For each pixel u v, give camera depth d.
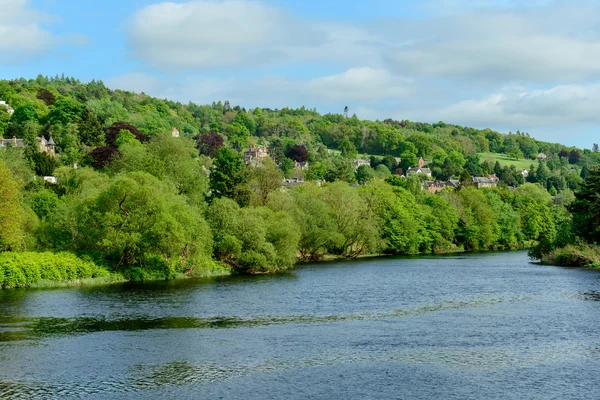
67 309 59.06
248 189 124.25
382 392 32.44
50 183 123.06
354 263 120.00
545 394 32.09
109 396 31.84
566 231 117.44
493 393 32.28
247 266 99.94
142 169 115.56
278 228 105.06
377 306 61.62
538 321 52.38
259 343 44.00
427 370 36.69
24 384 33.88
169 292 72.50
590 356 39.97
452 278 88.81
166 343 43.91
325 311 58.50
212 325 51.00
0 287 75.12
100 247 87.38
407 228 147.38
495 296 68.44
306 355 40.38
